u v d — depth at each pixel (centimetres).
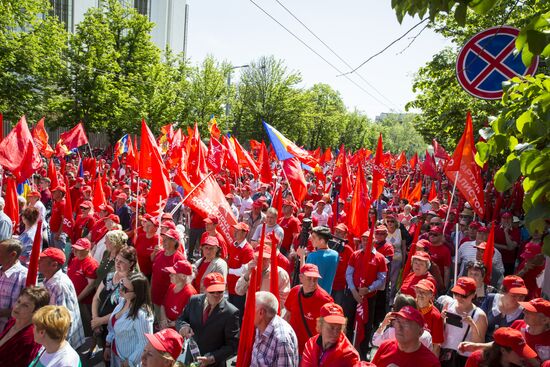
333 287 756
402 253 933
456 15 219
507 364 392
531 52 216
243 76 4922
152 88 3481
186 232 1345
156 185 804
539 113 236
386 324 486
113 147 3450
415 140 10281
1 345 421
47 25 2620
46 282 526
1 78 2348
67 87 3009
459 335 506
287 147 1055
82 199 1179
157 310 643
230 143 1432
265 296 430
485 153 275
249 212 1048
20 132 890
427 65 1547
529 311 451
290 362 422
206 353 480
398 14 249
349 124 7500
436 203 1295
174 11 6272
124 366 475
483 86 534
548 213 215
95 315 593
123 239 638
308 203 1172
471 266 600
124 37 3441
